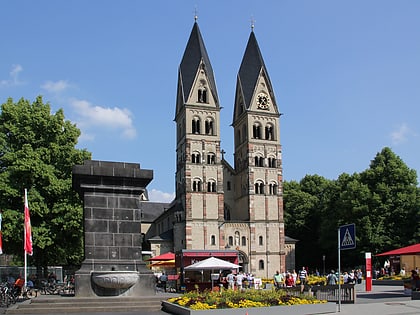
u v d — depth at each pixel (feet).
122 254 97.76
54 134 169.48
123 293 94.63
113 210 98.78
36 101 171.94
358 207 273.13
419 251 116.98
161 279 183.32
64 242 166.61
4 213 154.30
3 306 96.32
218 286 155.33
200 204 317.42
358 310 84.89
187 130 325.21
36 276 167.02
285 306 79.61
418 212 263.29
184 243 312.71
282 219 328.29
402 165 281.13
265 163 333.42
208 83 336.29
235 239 318.65
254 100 339.98
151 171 101.14
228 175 350.43
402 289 151.02
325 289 112.88
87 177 98.12
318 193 381.60
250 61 349.82
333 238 306.76
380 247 267.39
